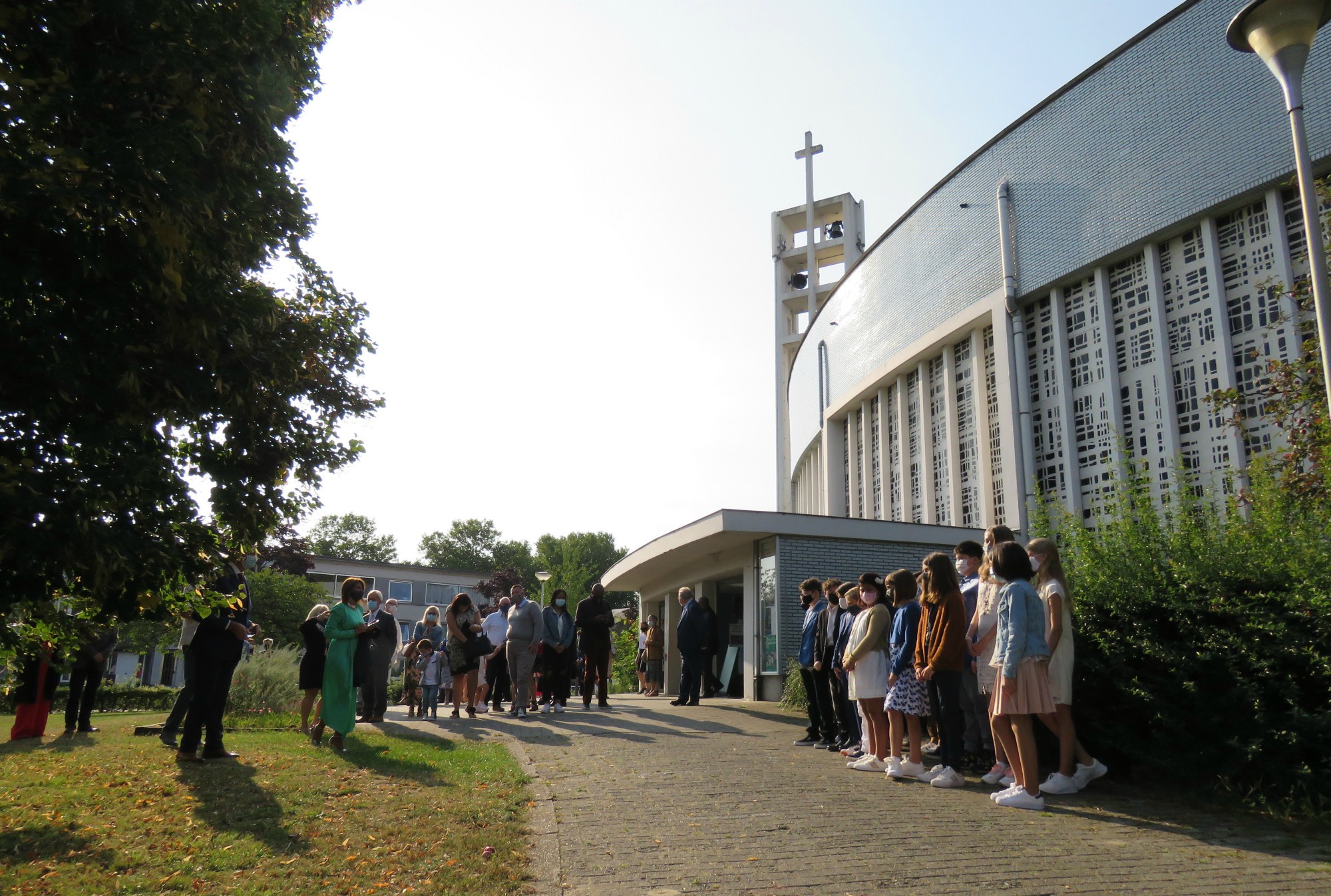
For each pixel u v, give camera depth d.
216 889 4.38
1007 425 19.64
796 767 8.20
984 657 7.31
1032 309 19.86
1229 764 6.34
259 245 6.14
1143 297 17.09
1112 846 5.26
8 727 11.89
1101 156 18.06
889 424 26.23
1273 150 14.77
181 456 6.24
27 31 4.87
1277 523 6.71
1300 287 12.02
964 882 4.55
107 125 5.01
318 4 7.18
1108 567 7.41
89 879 4.44
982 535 18.53
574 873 4.72
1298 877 4.62
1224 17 15.89
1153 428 16.52
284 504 6.63
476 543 94.00
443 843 5.21
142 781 6.84
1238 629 6.36
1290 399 11.20
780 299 43.41
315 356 7.33
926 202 24.00
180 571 5.83
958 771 7.23
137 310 5.42
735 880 4.59
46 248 5.10
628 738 10.17
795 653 16.69
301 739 9.70
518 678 12.81
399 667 41.41
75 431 5.15
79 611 6.42
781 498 41.09
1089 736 7.32
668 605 24.36
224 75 5.56
